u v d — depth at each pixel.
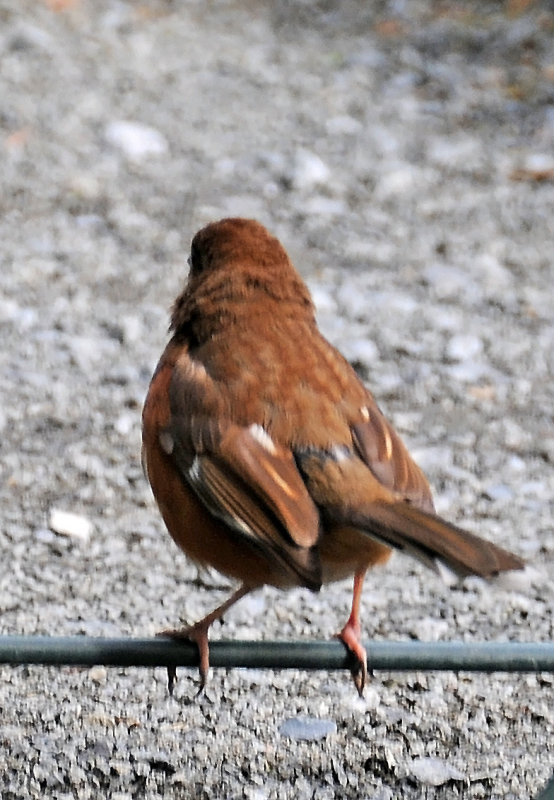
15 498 11.14
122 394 12.77
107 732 8.45
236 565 6.96
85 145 17.80
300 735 8.46
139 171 17.30
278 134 18.53
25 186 16.66
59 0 22.27
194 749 8.30
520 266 15.66
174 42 21.31
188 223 16.11
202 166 17.52
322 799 7.92
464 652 6.57
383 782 8.08
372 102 19.58
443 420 12.69
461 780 8.07
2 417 12.27
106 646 6.58
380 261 15.59
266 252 7.63
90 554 10.48
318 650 6.71
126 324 13.87
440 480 11.73
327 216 16.53
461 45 21.25
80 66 20.08
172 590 10.08
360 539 6.61
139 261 15.26
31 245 15.42
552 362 13.78
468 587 10.23
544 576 10.39
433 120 19.12
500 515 11.26
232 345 7.26
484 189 17.39
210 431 6.95
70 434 12.11
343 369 7.32
